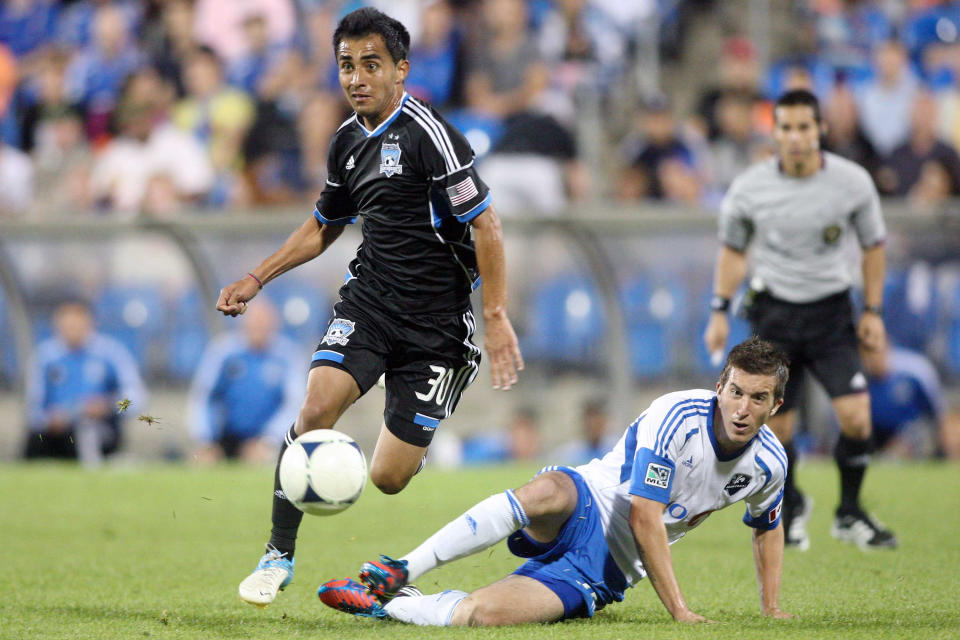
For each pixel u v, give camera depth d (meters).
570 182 50.66
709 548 23.34
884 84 53.34
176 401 40.44
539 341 39.38
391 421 17.41
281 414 39.66
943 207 37.03
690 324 37.62
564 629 14.50
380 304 17.03
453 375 17.56
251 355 39.28
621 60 57.66
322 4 60.03
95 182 57.22
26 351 40.47
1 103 62.03
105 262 40.31
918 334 37.81
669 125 50.09
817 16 57.94
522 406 39.81
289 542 16.25
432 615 14.98
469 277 17.42
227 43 59.62
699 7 60.41
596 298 38.69
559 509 15.47
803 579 19.47
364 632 14.60
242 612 16.53
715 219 36.88
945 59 56.59
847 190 24.02
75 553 22.72
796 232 24.19
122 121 58.12
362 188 17.00
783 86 55.25
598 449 38.69
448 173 16.33
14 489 32.97
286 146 54.22
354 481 14.72
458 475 35.50
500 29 54.53
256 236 38.62
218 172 55.31
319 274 39.50
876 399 38.41
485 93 53.75
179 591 18.50
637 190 49.62
